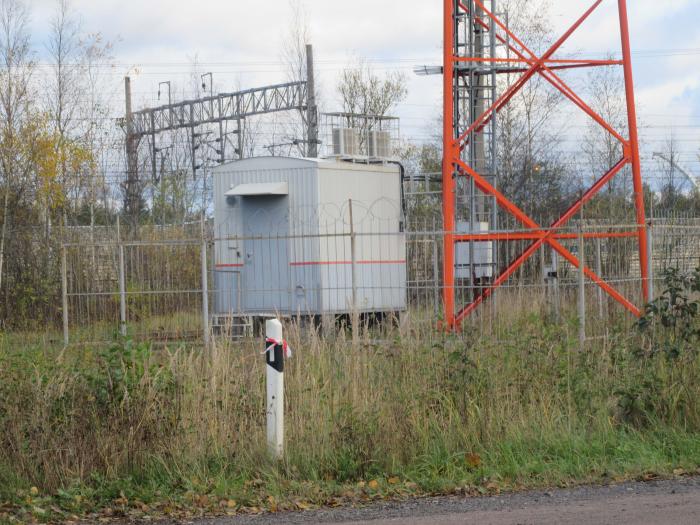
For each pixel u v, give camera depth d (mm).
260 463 9688
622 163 19453
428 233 16656
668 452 10328
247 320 20641
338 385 10828
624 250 18219
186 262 20688
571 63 19625
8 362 11023
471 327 12250
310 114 41969
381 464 9805
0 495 8977
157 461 9508
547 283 17141
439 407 10719
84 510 8641
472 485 9164
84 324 19484
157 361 10805
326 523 7949
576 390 11273
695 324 12227
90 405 9859
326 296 21438
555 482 9281
